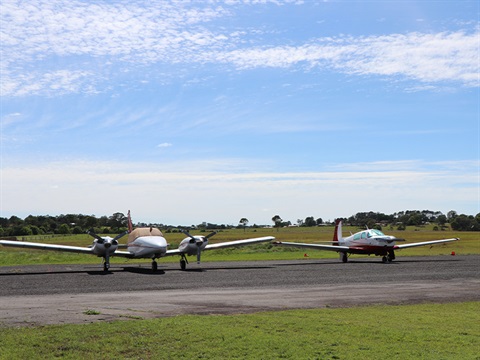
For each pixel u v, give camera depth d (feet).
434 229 611.88
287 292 62.80
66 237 404.36
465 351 32.37
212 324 39.14
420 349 32.76
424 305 51.72
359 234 137.18
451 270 101.40
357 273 94.27
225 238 331.36
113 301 53.42
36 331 36.27
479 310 48.83
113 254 102.63
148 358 30.35
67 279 82.38
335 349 32.50
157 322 39.58
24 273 96.99
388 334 36.88
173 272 98.27
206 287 69.26
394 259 137.69
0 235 471.62
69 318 41.91
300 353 31.42
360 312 46.39
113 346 32.60
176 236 357.82
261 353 31.40
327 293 61.82
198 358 30.37
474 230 590.96
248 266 116.57
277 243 141.90
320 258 158.81
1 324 39.09
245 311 46.78
